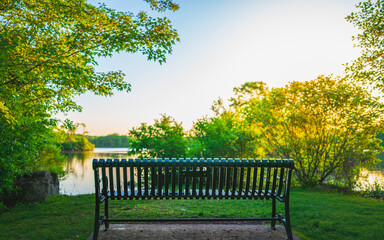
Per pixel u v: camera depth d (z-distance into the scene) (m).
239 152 12.59
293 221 4.58
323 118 11.24
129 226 4.01
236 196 3.62
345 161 11.27
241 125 12.96
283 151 12.14
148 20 6.55
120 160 3.41
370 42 8.43
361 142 10.80
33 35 6.20
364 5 8.20
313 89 11.56
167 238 3.46
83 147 77.50
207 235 3.59
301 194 8.51
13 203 6.13
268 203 6.36
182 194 3.59
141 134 12.24
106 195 3.59
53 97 7.55
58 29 7.16
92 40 6.40
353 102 10.41
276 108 12.40
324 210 5.53
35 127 7.01
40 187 6.63
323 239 3.66
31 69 5.52
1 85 5.20
